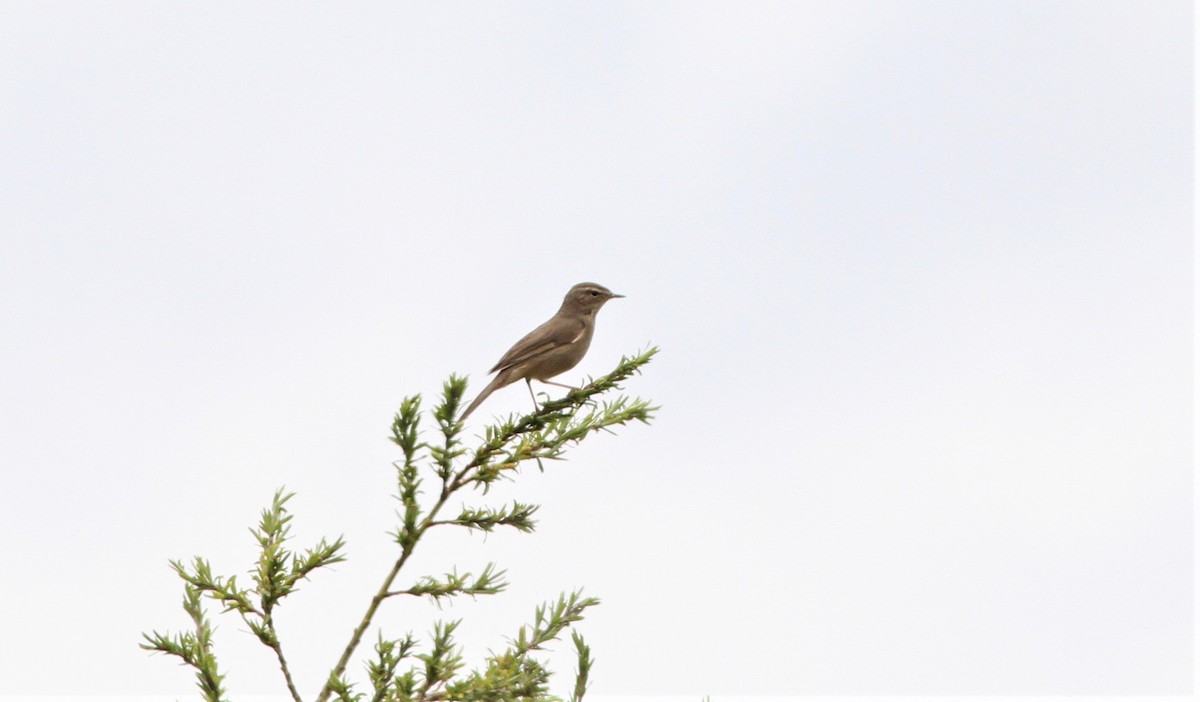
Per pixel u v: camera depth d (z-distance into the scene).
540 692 9.31
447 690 8.65
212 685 8.74
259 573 9.22
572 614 9.91
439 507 9.41
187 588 9.28
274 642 9.04
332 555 9.30
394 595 9.02
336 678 8.69
